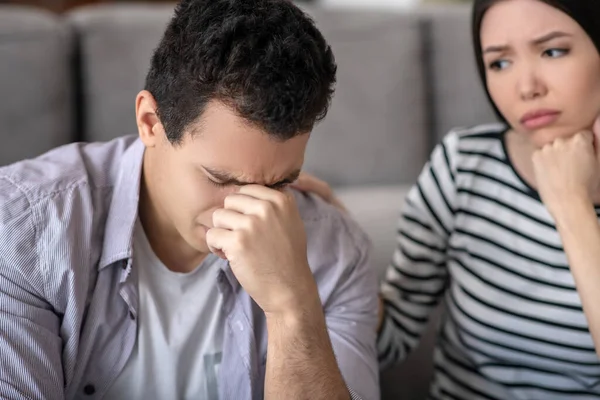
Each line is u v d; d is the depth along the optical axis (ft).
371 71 6.19
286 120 2.56
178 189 2.86
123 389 3.23
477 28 3.58
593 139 3.54
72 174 3.14
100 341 3.13
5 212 2.86
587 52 3.32
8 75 5.39
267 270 2.85
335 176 6.24
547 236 3.69
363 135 6.23
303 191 3.69
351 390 3.07
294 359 2.91
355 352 3.36
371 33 6.20
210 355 3.35
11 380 2.74
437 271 4.16
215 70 2.55
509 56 3.47
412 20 6.30
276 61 2.55
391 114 6.25
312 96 2.61
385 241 5.27
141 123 2.94
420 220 4.07
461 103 6.46
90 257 3.09
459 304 3.96
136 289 3.18
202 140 2.67
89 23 5.75
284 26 2.65
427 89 6.50
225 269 3.27
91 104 5.80
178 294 3.28
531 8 3.30
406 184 6.37
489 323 3.83
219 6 2.70
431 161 4.10
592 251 3.34
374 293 3.63
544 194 3.53
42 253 2.88
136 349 3.20
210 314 3.34
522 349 3.78
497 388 3.95
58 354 2.95
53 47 5.55
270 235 2.83
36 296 2.91
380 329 4.06
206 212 2.89
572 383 3.76
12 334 2.79
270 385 2.93
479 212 3.88
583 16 3.23
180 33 2.73
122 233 3.09
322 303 3.48
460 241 3.94
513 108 3.53
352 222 3.69
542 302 3.68
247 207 2.83
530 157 3.78
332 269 3.49
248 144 2.64
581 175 3.47
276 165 2.75
